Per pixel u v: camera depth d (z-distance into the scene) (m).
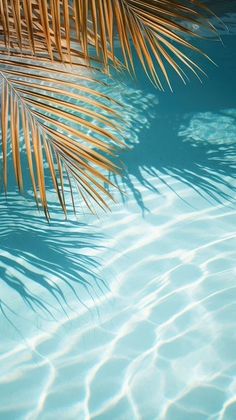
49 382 2.98
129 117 5.40
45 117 3.02
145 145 4.98
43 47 3.14
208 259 3.76
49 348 3.17
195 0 2.72
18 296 3.51
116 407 2.85
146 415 2.81
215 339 3.21
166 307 3.42
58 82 3.03
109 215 4.17
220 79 6.04
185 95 5.76
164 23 2.71
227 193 4.38
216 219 4.11
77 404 2.87
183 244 3.90
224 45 6.64
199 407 2.84
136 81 6.02
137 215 4.17
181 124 5.27
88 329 3.29
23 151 4.85
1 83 3.10
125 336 3.24
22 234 3.98
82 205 4.28
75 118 3.04
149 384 2.96
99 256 3.80
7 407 2.86
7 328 3.30
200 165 4.71
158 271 3.68
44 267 3.71
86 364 3.08
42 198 3.04
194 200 4.30
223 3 7.40
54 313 3.39
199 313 3.38
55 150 3.06
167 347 3.17
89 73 6.04
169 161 4.78
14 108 2.98
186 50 6.61
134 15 2.66
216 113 5.44
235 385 2.95
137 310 3.40
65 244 3.90
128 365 3.07
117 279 3.62
